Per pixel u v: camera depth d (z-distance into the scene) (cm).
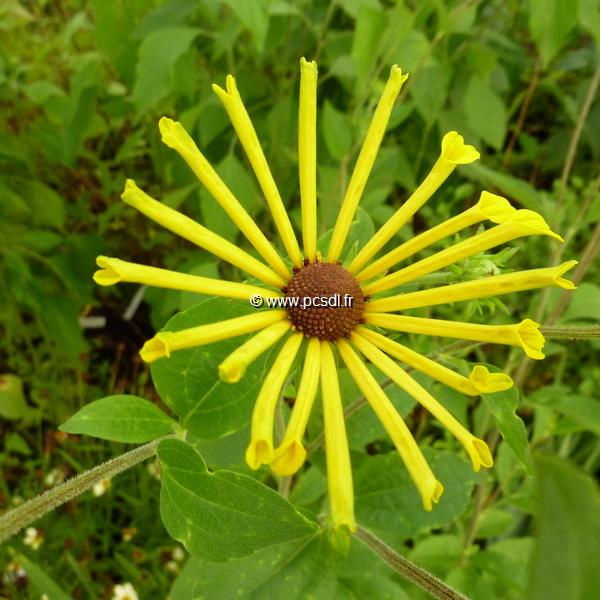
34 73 28
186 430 11
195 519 10
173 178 24
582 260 18
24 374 25
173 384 10
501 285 9
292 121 24
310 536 12
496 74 27
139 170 29
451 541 18
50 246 24
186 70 22
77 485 10
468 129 25
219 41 20
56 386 25
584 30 29
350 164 22
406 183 24
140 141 26
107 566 21
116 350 27
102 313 28
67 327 24
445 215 24
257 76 24
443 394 17
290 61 25
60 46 28
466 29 23
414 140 26
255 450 8
